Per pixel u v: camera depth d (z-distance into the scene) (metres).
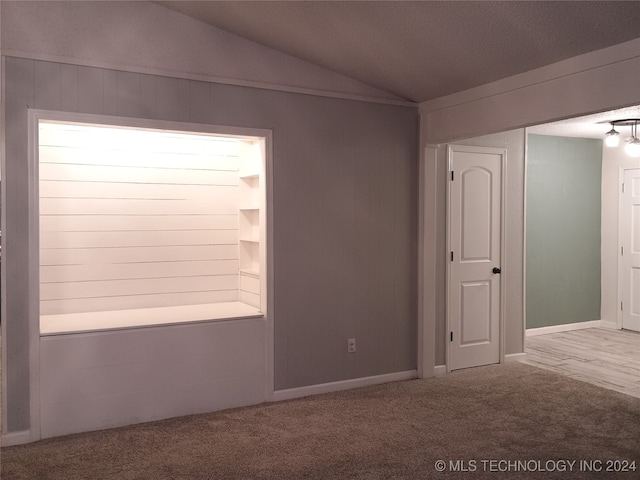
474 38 3.50
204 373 4.14
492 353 5.52
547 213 6.88
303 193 4.50
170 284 4.71
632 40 3.22
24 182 3.54
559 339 6.64
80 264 4.37
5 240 3.51
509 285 5.62
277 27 3.89
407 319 5.04
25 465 3.26
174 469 3.20
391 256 4.94
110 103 3.78
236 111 4.21
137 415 3.92
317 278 4.58
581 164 7.11
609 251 7.22
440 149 5.15
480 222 5.41
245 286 4.87
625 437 3.66
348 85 4.66
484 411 4.16
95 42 3.72
